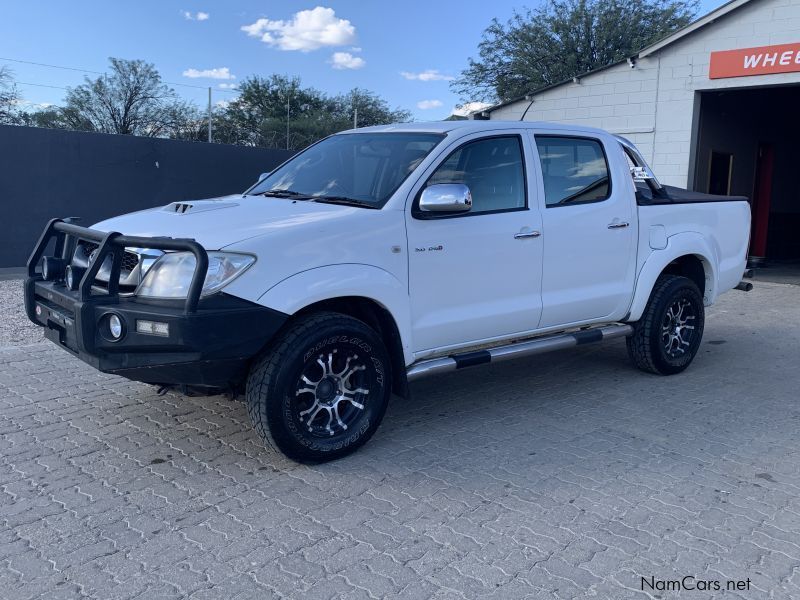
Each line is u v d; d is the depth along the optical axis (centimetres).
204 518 379
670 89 1370
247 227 429
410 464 450
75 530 365
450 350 507
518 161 537
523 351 540
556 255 550
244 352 401
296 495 406
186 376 408
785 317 964
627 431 515
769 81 1246
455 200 452
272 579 323
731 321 938
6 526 368
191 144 1487
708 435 509
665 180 1401
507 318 526
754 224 1702
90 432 497
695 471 446
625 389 618
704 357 741
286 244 417
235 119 5434
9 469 436
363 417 458
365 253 445
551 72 3186
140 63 4275
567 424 527
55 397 568
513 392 606
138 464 446
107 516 380
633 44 3095
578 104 1498
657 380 648
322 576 326
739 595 316
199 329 384
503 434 505
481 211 509
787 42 1216
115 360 406
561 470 444
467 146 508
